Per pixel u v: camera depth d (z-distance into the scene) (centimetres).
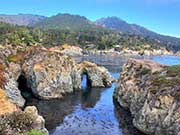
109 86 8894
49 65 7062
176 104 4209
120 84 6925
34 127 3319
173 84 4641
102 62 18388
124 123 5122
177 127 3984
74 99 6850
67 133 4400
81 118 5275
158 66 6394
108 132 4572
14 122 3225
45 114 5372
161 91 4594
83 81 9562
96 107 6206
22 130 3150
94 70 8781
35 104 6059
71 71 7700
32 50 7569
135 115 5103
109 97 7319
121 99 6444
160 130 4325
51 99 6675
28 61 7106
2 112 3631
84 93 7631
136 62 6944
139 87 5716
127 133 4575
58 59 7412
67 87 7344
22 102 5812
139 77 6209
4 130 3050
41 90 6594
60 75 7100
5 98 4056
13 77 6456
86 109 5969
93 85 8619
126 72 7038
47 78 6769
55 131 4459
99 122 5097
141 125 4653
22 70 7019
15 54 7356
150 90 4859
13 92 5675
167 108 4328
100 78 8769
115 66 15775
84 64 8975
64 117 5266
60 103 6347
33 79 6712
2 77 5591
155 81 5128
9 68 6531
